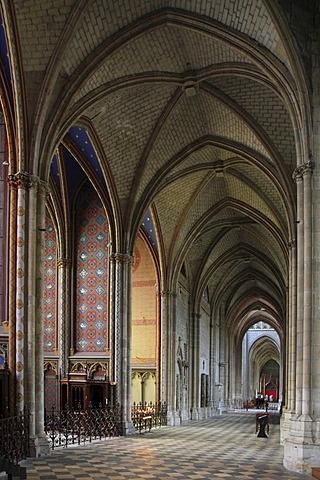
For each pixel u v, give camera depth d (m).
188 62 21.16
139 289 32.44
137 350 31.88
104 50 18.28
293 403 22.12
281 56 16.94
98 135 22.91
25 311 16.58
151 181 26.33
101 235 27.16
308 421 14.66
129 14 17.94
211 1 17.41
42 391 16.91
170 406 31.12
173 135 25.22
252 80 21.05
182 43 20.08
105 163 24.02
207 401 43.84
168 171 26.45
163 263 31.64
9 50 16.14
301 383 15.26
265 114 22.48
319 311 15.26
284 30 16.11
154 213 29.80
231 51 19.19
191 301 39.28
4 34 16.31
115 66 19.69
